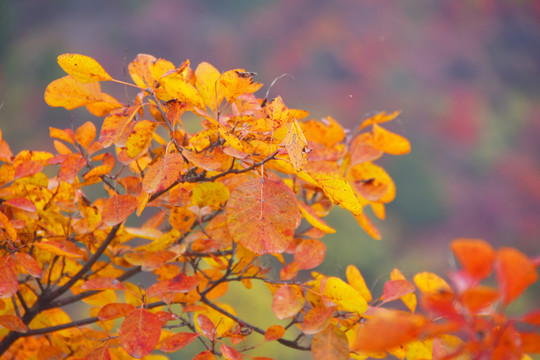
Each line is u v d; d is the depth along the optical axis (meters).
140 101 1.42
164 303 1.43
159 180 1.36
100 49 26.81
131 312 1.37
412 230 22.36
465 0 30.75
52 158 1.44
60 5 27.80
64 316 1.51
